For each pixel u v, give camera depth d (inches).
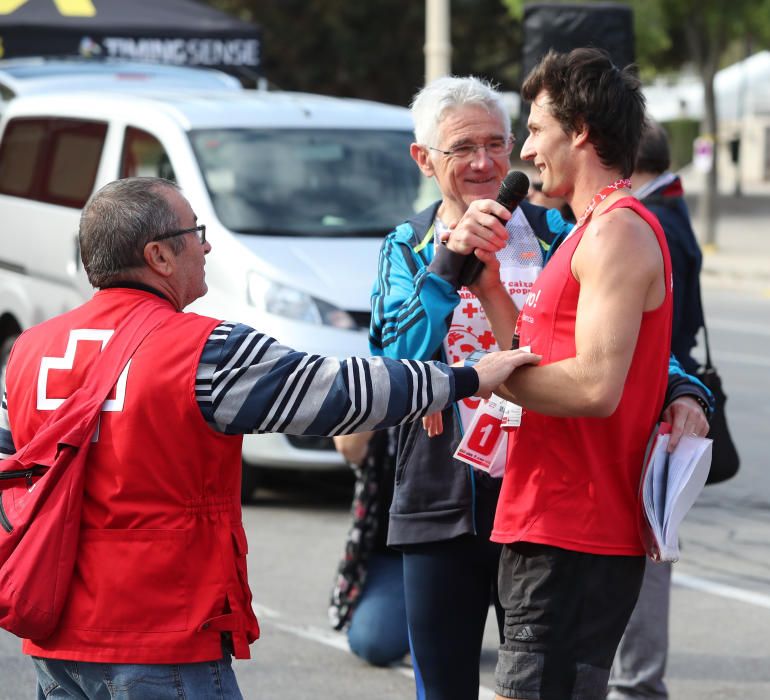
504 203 372.2
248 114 969.5
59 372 324.8
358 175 948.0
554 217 442.6
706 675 595.2
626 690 534.3
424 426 418.9
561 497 349.7
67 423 315.0
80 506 314.8
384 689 579.5
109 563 313.4
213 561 319.3
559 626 351.6
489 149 429.4
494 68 3806.6
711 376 529.7
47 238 1007.0
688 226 538.0
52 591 309.7
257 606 689.6
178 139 928.3
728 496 921.5
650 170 537.0
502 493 363.3
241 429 314.5
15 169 1091.3
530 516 353.1
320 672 600.1
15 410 334.3
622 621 357.1
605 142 344.8
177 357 314.5
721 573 750.5
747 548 800.3
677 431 354.6
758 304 2036.2
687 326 530.0
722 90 4156.0
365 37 3565.5
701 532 834.8
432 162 434.9
